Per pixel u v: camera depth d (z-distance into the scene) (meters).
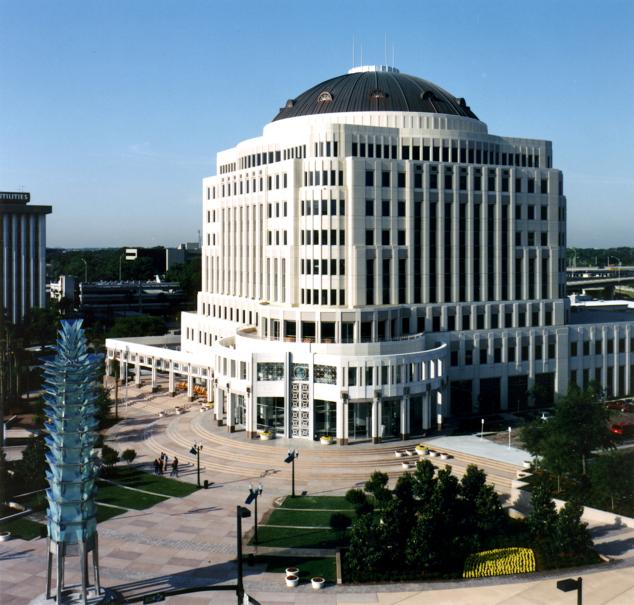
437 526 66.50
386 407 110.25
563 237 141.25
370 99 134.12
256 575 65.31
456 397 127.44
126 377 155.88
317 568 66.50
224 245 150.88
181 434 115.12
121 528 77.00
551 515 69.38
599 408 91.69
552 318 138.00
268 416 111.88
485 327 131.12
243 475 96.06
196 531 76.12
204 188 159.38
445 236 127.88
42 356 176.38
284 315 119.06
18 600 61.00
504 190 133.38
